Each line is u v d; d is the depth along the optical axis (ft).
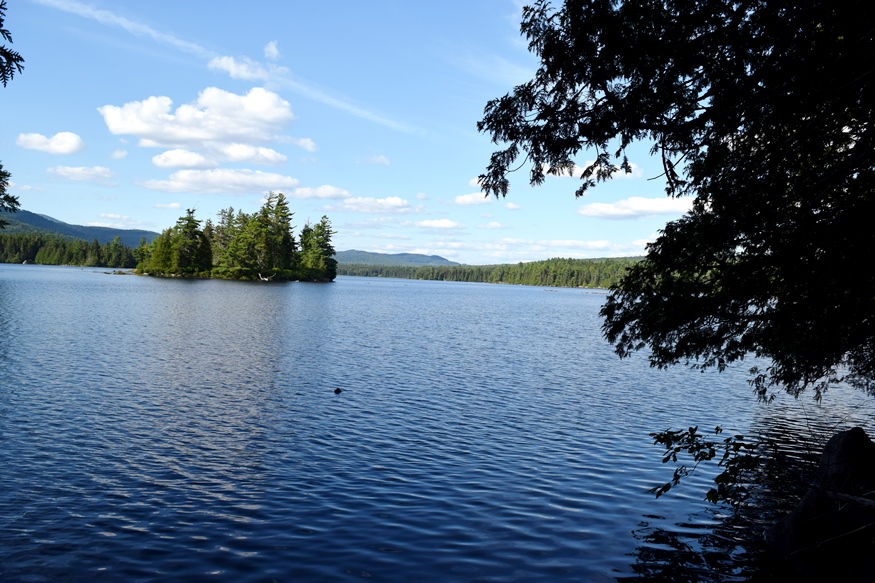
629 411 67.10
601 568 28.84
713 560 29.86
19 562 27.81
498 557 29.71
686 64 22.61
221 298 252.62
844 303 24.39
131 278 427.74
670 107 24.29
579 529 33.55
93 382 70.38
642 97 23.97
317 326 155.94
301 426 54.90
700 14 21.48
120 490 37.58
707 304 26.53
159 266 469.98
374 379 81.30
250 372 82.53
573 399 73.51
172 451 45.98
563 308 335.67
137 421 54.08
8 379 69.46
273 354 101.19
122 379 73.15
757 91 22.34
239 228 505.25
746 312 27.32
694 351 28.89
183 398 64.39
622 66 23.85
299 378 79.51
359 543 30.91
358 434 52.90
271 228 494.18
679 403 73.05
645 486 41.32
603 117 24.23
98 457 43.68
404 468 43.88
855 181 23.03
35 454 43.55
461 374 89.35
